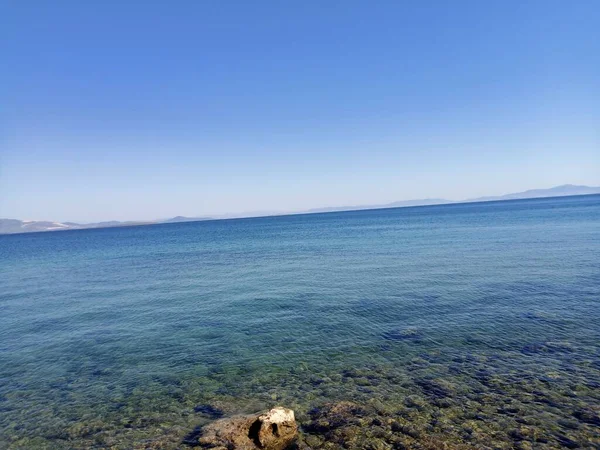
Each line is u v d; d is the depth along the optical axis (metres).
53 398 11.27
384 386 10.72
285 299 21.81
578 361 11.48
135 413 10.14
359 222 124.31
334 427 8.84
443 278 24.70
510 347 12.86
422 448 7.93
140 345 15.48
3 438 9.27
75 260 51.94
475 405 9.44
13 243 114.88
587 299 17.89
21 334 17.89
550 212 96.44
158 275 34.06
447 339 13.98
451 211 165.12
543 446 7.79
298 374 11.88
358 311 18.36
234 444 8.23
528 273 24.42
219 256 47.38
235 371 12.41
